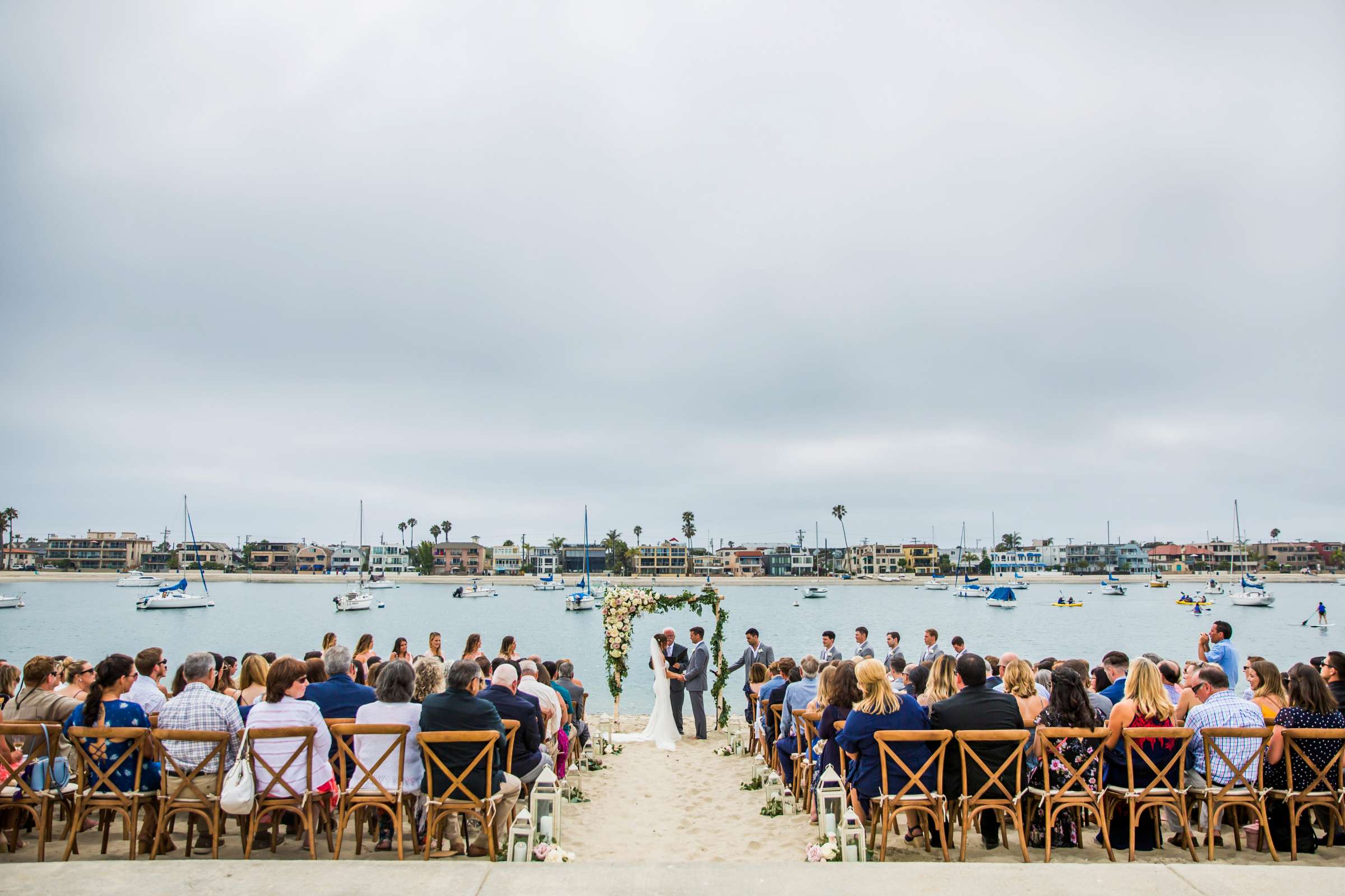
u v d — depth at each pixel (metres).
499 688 7.09
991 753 5.82
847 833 5.83
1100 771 5.91
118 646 46.94
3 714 6.34
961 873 4.81
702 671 13.78
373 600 88.94
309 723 5.77
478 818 6.00
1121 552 182.25
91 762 5.47
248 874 4.74
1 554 160.50
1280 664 37.44
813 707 8.02
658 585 139.00
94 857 5.71
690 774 10.77
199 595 110.94
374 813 6.72
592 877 4.72
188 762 5.71
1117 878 4.75
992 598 93.56
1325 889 4.57
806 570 172.38
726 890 4.55
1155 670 6.06
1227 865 4.93
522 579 150.62
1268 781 5.94
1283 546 180.50
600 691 25.56
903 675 9.01
